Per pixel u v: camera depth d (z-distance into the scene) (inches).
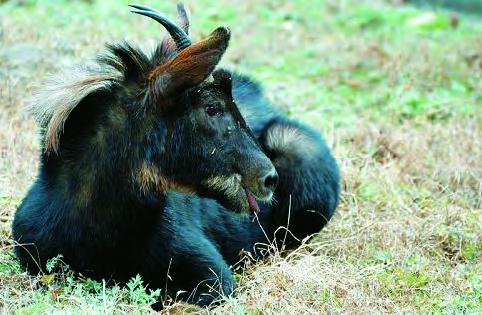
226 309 504.4
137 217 502.9
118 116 497.7
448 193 728.3
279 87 942.4
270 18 1211.2
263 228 626.8
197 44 473.4
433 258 613.6
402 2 1454.2
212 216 581.0
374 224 641.0
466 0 1517.0
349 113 900.6
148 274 519.8
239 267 597.6
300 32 1161.4
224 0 1237.1
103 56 505.0
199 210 567.2
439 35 1205.1
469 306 537.0
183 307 506.3
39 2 1091.3
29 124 726.5
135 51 496.7
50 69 842.2
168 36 516.1
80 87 498.3
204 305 518.0
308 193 637.3
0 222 591.8
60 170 512.4
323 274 553.9
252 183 504.1
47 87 517.0
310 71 1013.8
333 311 508.7
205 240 544.1
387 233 632.4
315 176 639.1
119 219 501.7
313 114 869.2
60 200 510.6
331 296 528.4
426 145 808.3
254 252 616.1
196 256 526.9
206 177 501.7
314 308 518.9
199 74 477.7
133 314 482.0
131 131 494.3
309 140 647.1
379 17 1258.0
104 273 515.8
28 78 820.0
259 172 503.2
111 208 500.7
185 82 481.1
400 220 660.1
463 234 638.5
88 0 1123.3
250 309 510.0
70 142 506.6
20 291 502.3
